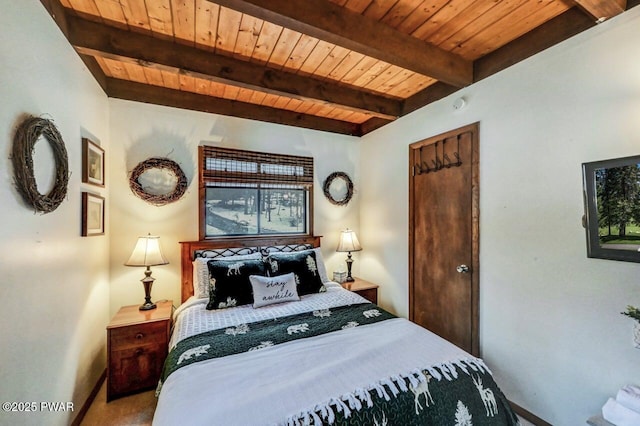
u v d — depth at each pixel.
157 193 2.75
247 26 1.88
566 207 1.72
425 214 2.79
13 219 1.21
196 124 2.93
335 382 1.29
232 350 1.61
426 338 1.74
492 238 2.16
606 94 1.56
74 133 1.85
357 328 1.90
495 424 1.33
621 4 1.46
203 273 2.60
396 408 1.21
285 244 3.31
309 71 2.48
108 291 2.54
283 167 3.36
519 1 1.65
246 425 1.05
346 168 3.75
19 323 1.24
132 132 2.67
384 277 3.35
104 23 1.86
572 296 1.70
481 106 2.24
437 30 1.92
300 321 2.04
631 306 1.45
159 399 1.31
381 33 1.85
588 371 1.62
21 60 1.28
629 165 1.47
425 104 2.79
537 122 1.87
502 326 2.08
